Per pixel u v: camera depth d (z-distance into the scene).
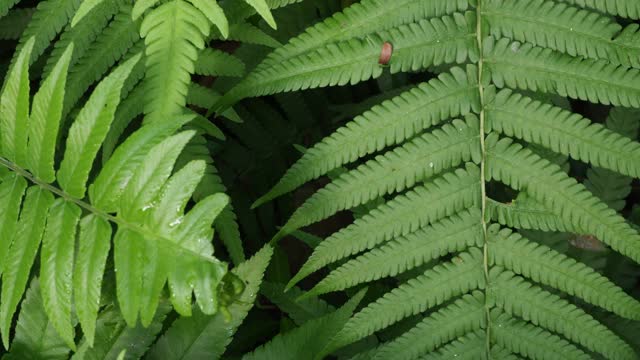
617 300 0.71
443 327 0.73
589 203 0.71
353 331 0.72
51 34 0.75
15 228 0.67
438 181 0.72
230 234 0.77
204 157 0.76
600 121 0.89
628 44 0.71
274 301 0.81
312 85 0.72
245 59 0.85
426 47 0.72
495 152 0.72
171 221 0.65
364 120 0.72
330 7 0.88
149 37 0.71
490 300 0.73
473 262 0.72
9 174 0.68
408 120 0.72
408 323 0.80
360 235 0.72
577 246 0.82
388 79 0.88
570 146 0.71
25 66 0.68
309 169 0.72
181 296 0.65
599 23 0.71
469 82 0.72
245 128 0.91
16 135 0.68
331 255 0.72
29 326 0.71
